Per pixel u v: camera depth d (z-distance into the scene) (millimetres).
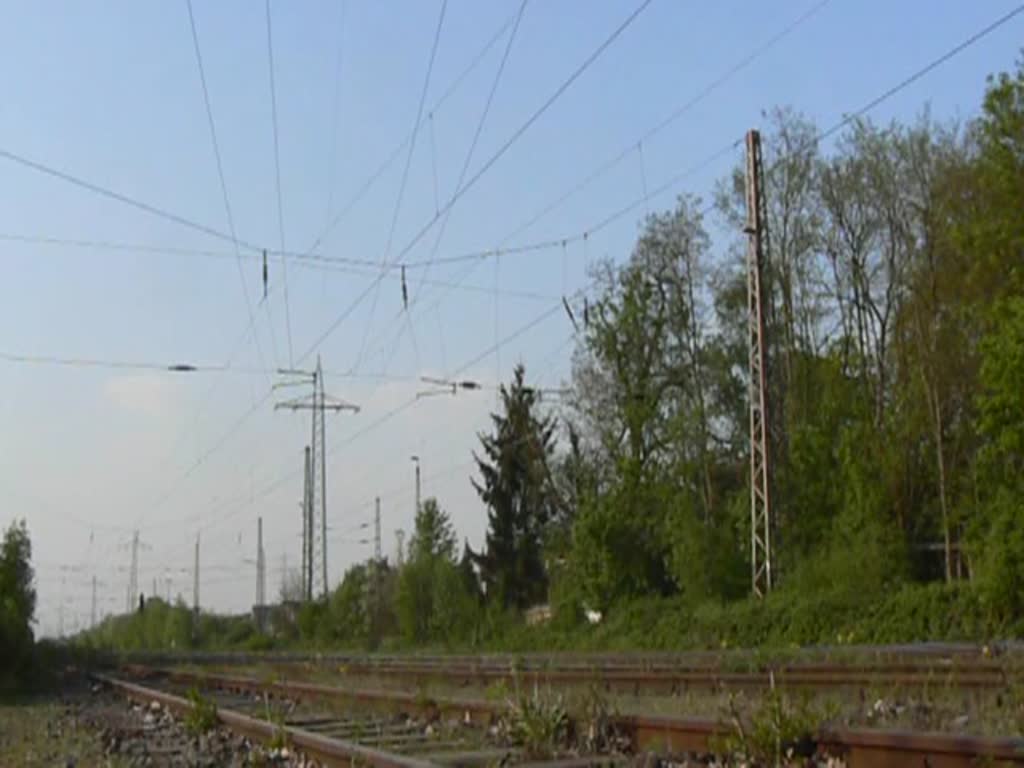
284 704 27094
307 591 83125
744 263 54406
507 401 74188
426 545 73812
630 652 42188
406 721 21125
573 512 69938
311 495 83375
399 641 72438
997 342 37781
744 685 21984
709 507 58219
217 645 105500
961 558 45781
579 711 16781
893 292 51719
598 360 60438
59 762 19281
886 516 45250
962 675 18500
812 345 55250
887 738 12086
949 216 46938
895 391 50312
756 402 38812
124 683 42125
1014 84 41250
